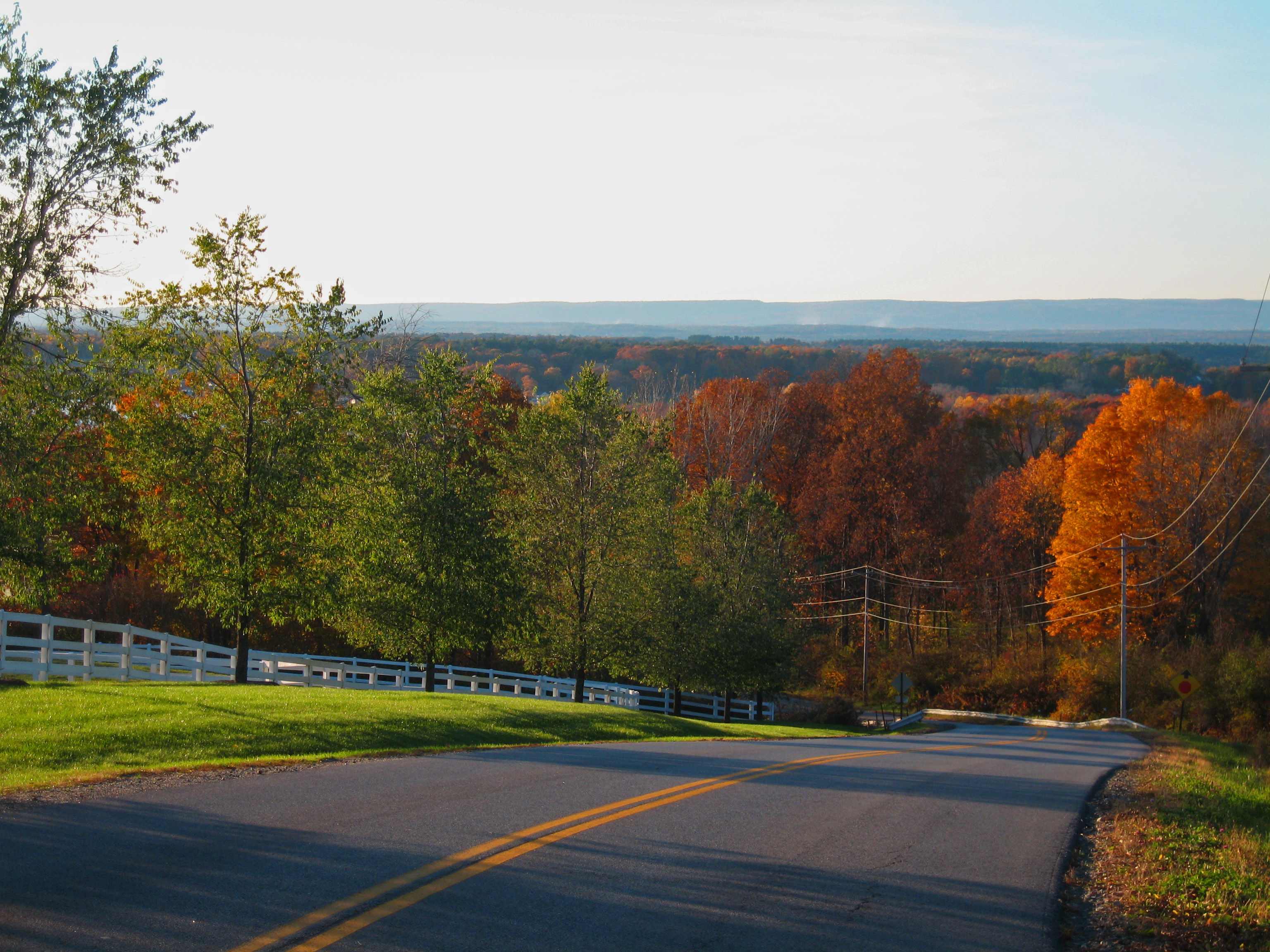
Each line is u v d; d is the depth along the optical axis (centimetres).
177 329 2425
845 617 6925
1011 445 8344
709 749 1859
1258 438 5256
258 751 1402
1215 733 4950
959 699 6362
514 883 734
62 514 1888
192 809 935
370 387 2895
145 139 1720
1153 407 5456
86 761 1242
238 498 2461
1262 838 1143
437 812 968
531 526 3347
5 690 1972
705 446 6462
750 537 4225
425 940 606
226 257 2423
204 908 643
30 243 1625
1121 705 4884
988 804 1277
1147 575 5219
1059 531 6297
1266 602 5491
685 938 641
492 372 3438
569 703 2659
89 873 707
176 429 2416
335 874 732
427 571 2767
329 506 2623
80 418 1845
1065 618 5497
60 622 2417
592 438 3384
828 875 824
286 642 4341
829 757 1869
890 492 6297
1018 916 744
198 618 4078
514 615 2989
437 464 2872
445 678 3569
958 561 6775
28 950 559
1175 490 5188
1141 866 947
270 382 2491
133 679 2570
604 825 951
